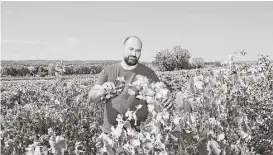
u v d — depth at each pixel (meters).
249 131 2.84
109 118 3.38
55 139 2.59
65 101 7.53
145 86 2.27
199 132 2.47
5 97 11.80
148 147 2.17
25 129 5.33
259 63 4.57
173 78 18.61
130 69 3.46
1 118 5.58
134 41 3.37
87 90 11.66
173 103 2.50
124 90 3.34
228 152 2.41
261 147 3.09
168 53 60.66
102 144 2.70
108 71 3.48
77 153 3.36
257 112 3.80
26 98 11.98
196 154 2.21
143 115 3.29
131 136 2.26
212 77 3.00
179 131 2.21
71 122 6.00
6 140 4.45
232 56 3.19
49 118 5.55
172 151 2.21
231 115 3.01
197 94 2.81
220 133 2.62
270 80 4.39
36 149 2.53
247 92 3.54
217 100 2.83
